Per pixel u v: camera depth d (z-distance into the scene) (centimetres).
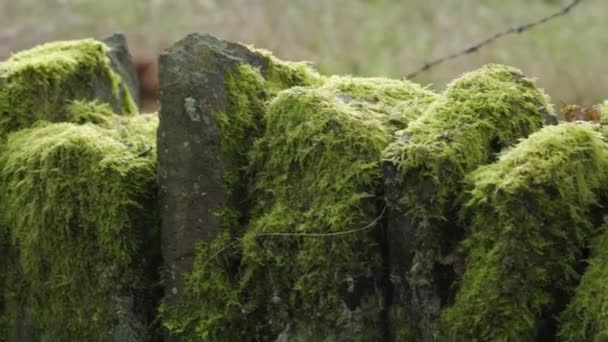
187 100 213
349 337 195
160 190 217
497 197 175
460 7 929
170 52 216
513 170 177
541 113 201
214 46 224
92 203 225
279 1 913
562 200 175
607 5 918
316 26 871
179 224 213
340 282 194
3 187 244
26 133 256
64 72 272
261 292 208
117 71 328
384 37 860
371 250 194
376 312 195
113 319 223
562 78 772
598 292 167
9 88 262
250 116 222
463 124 193
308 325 199
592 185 180
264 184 211
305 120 204
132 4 912
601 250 174
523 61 799
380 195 195
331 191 196
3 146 256
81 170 227
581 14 902
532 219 173
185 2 913
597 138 185
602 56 812
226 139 217
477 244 179
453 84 206
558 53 818
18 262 240
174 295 215
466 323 176
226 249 212
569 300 175
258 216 211
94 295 225
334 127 200
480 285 175
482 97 199
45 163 228
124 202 223
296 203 202
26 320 238
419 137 192
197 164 213
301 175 203
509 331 173
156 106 600
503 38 847
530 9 925
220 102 218
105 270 224
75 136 231
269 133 213
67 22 879
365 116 208
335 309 196
